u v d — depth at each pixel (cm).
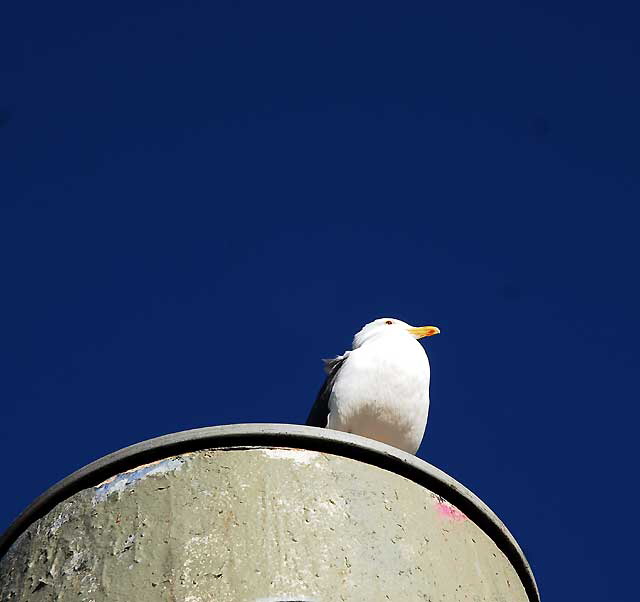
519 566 1164
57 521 1107
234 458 1101
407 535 1077
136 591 1008
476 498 1153
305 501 1071
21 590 1059
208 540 1034
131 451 1115
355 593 1009
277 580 1003
